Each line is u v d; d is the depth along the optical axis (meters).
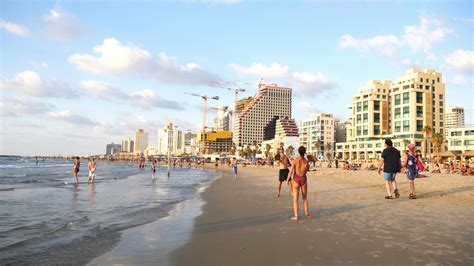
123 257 6.39
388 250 6.14
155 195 19.19
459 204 11.72
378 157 111.50
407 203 12.03
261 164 111.50
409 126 113.50
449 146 108.38
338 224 8.56
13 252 7.02
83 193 20.31
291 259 5.81
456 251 6.02
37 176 42.88
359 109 134.62
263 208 12.09
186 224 9.66
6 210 13.38
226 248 6.70
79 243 7.66
